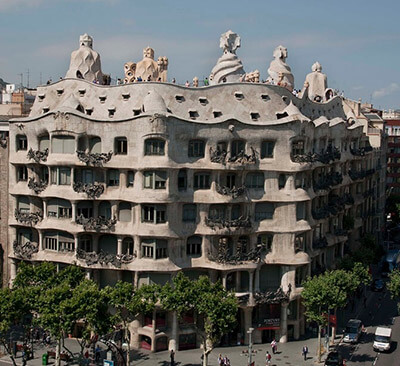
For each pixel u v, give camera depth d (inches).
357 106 5905.5
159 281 3609.7
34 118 3750.0
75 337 3865.7
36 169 3831.2
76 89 3956.7
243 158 3654.0
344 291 3735.2
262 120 3841.0
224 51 4286.4
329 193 4485.7
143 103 3607.3
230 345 3811.5
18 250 3868.1
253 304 3718.0
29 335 3624.5
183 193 3604.8
